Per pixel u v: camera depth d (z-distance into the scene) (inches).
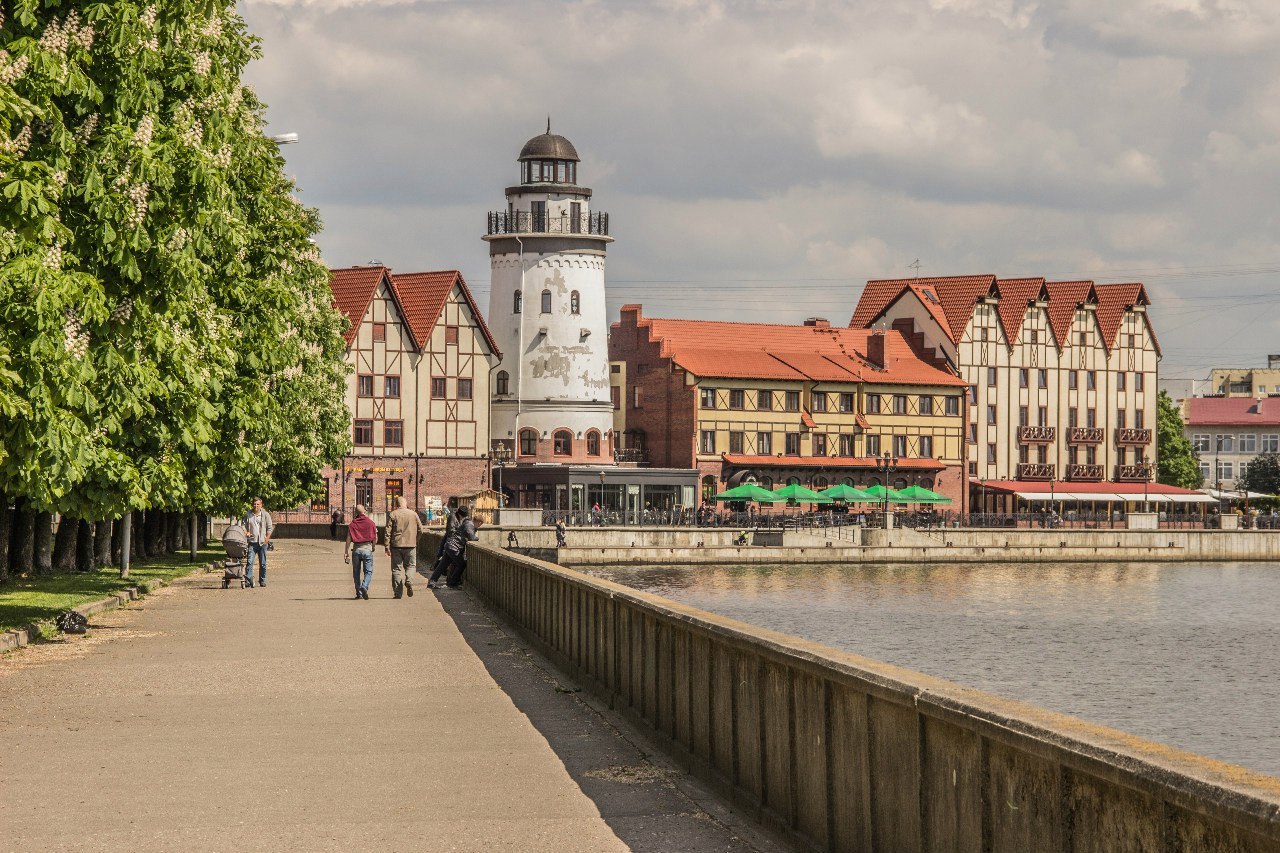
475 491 4448.8
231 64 1302.9
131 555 2215.8
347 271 4407.0
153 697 761.6
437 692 788.6
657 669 620.1
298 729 659.4
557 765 571.8
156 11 931.3
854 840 388.2
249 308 1445.6
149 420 1055.0
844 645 2229.3
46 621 1130.0
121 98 922.1
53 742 620.1
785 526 4323.3
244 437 1544.0
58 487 874.8
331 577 1977.1
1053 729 281.6
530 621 1078.4
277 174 1598.2
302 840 445.1
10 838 445.7
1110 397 5516.7
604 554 3833.7
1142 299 5580.7
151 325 957.8
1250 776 234.1
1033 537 4284.0
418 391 4384.8
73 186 901.8
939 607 2866.6
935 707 330.3
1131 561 4372.5
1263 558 4503.0
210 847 435.5
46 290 821.9
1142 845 251.9
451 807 493.4
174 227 944.3
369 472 4291.3
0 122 817.5
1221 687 1818.4
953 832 327.9
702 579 3521.2
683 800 505.7
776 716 453.7
